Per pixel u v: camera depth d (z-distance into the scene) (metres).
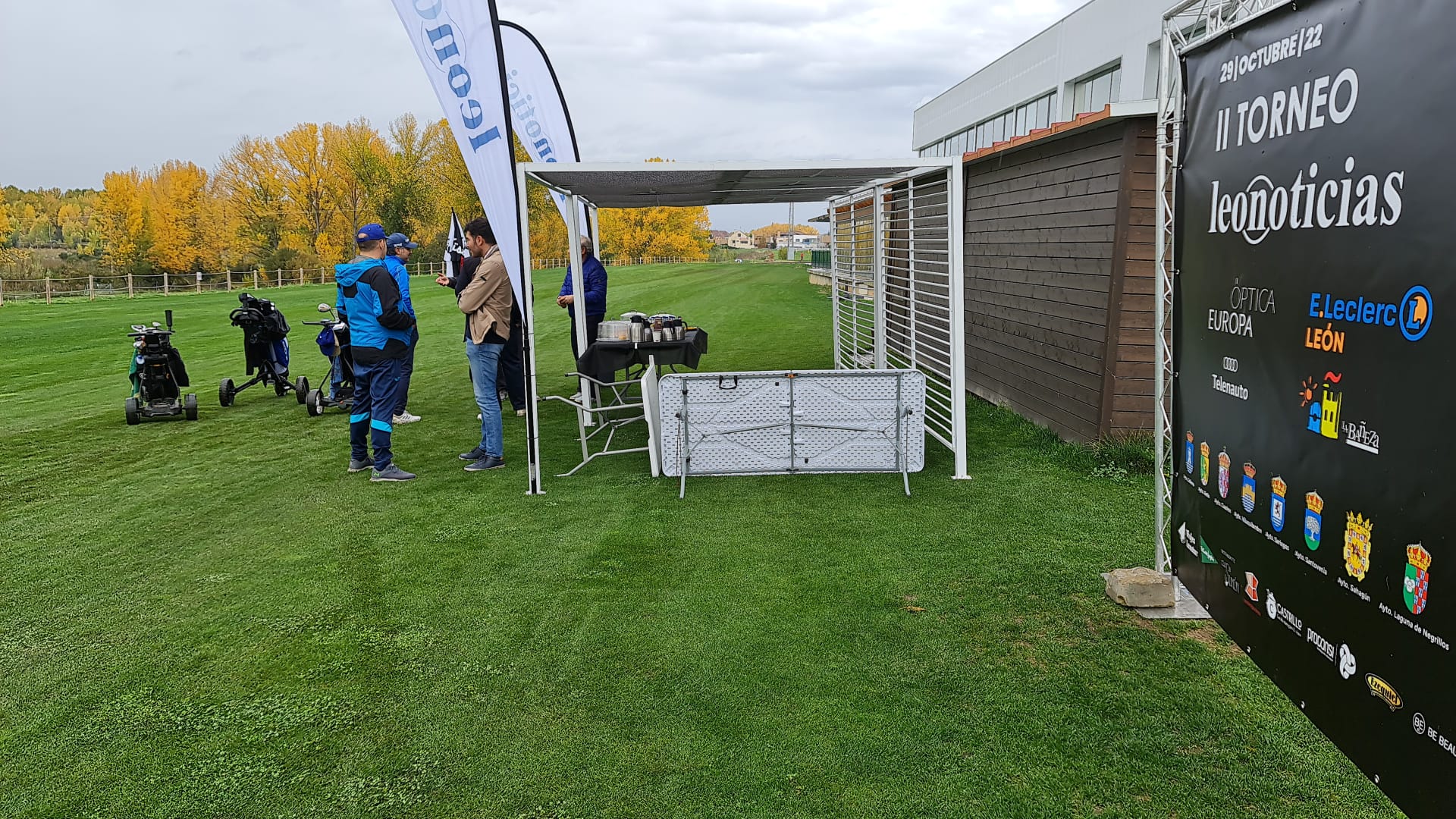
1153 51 16.89
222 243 61.97
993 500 5.65
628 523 5.43
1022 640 3.71
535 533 5.30
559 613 4.14
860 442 6.05
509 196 5.86
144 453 7.69
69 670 3.70
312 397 9.25
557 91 10.10
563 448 7.58
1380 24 1.98
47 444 8.11
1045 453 6.86
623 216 84.38
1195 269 3.29
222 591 4.52
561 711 3.28
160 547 5.22
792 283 36.34
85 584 4.65
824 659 3.61
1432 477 1.79
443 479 6.64
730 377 6.00
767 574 4.53
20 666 3.74
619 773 2.89
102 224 59.09
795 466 6.12
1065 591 4.19
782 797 2.74
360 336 6.45
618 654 3.71
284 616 4.20
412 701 3.39
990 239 9.28
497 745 3.08
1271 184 2.59
